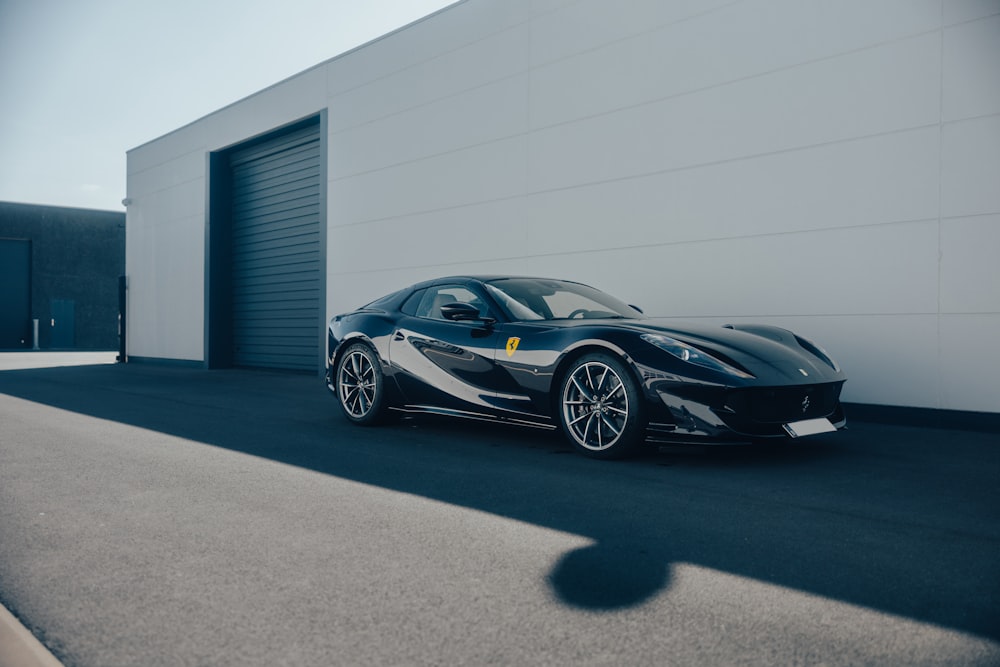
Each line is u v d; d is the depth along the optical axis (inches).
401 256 352.5
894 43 201.8
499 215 306.8
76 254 1058.1
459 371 170.1
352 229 381.4
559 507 106.3
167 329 539.2
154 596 71.3
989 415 185.3
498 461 143.3
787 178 222.7
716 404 131.1
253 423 200.8
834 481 125.0
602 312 179.6
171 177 537.3
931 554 84.6
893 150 201.8
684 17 247.3
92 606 68.8
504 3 305.4
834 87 213.2
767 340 151.6
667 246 251.3
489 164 311.0
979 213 187.2
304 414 222.2
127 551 85.4
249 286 485.7
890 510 105.0
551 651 58.9
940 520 99.6
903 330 199.9
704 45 242.2
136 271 579.2
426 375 177.3
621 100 264.7
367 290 371.9
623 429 140.6
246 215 487.8
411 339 181.9
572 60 280.2
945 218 192.7
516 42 300.5
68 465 138.3
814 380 139.2
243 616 66.3
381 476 128.4
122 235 1098.1
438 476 128.6
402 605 68.8
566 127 281.9
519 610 67.5
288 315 446.9
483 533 92.9
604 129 269.7
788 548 86.7
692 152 245.1
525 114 296.8
